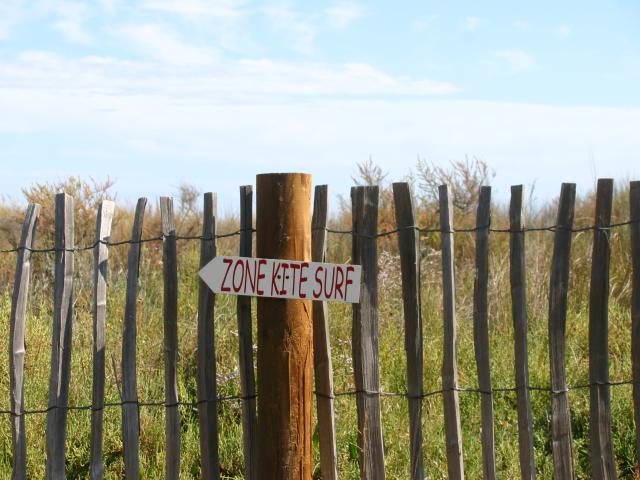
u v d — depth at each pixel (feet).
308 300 10.68
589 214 30.35
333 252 29.76
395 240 29.66
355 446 13.84
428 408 15.57
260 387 10.82
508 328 19.81
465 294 23.00
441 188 10.75
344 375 16.19
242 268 10.69
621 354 17.76
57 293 10.98
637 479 13.05
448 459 11.00
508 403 16.12
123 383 11.09
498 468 13.96
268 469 10.78
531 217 34.53
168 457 11.18
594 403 11.08
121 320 19.17
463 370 17.42
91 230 27.73
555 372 10.95
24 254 11.03
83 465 13.93
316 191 10.89
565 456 11.03
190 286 22.57
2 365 15.60
